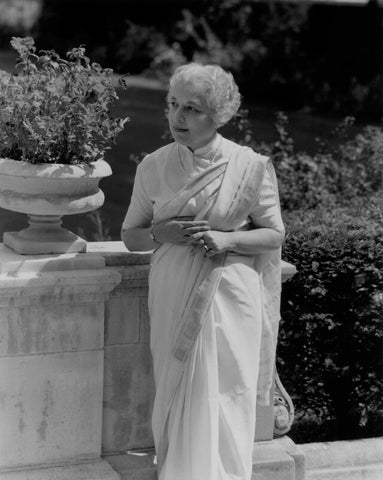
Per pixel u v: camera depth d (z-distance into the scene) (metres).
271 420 5.19
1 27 21.72
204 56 20.05
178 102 4.31
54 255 4.59
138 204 4.61
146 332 4.80
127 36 20.64
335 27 19.42
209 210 4.39
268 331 4.72
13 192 4.44
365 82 19.02
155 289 4.50
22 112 4.39
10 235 4.69
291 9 19.81
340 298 6.00
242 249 4.45
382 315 6.02
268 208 4.49
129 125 16.50
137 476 4.77
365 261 5.93
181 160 4.46
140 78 20.62
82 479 4.64
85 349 4.63
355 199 8.20
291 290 5.96
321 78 19.39
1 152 4.53
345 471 5.44
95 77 4.50
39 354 4.55
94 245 4.91
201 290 4.39
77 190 4.47
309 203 8.65
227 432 4.52
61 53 20.92
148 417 4.90
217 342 4.45
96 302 4.59
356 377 6.11
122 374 4.80
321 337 6.05
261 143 9.33
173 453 4.52
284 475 5.08
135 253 4.75
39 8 21.31
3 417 4.55
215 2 20.14
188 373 4.43
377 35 19.09
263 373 4.79
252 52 20.00
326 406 6.16
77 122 4.39
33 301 4.46
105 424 4.82
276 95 19.58
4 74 4.51
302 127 16.97
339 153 9.61
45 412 4.62
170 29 20.53
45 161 4.43
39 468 4.65
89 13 20.81
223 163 4.42
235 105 4.39
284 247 5.91
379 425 6.23
